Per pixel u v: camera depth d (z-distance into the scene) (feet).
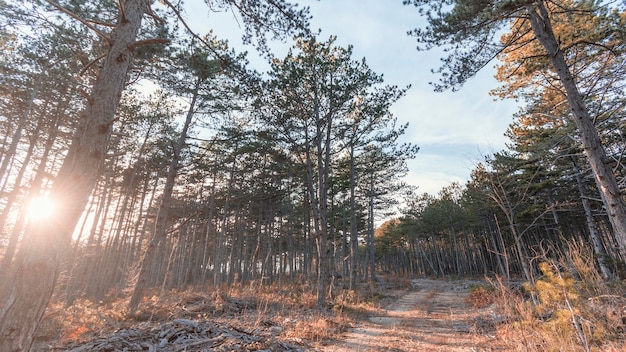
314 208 45.93
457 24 25.45
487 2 24.38
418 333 26.86
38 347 18.28
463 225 137.49
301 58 44.75
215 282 70.28
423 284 103.60
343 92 43.21
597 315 14.61
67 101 48.91
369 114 45.11
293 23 19.63
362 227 115.85
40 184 50.55
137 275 33.99
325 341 23.54
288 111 43.19
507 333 20.36
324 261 42.16
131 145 65.26
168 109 58.29
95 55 30.45
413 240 167.32
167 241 98.99
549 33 27.91
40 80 42.86
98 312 30.78
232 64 21.56
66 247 10.50
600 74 27.48
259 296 44.88
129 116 55.31
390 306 48.91
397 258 207.21
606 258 37.91
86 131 11.53
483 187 38.27
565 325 13.64
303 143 47.55
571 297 13.92
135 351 16.98
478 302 41.22
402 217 147.95
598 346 13.53
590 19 27.81
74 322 26.23
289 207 95.35
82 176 10.92
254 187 79.10
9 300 9.08
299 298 46.11
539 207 67.67
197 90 38.68
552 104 39.27
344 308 41.04
